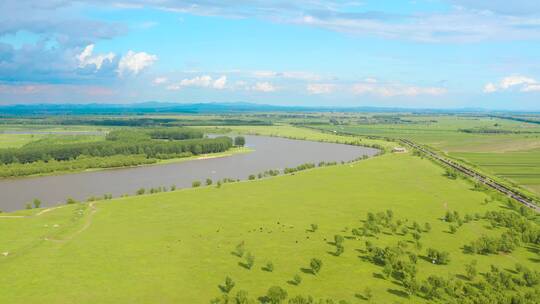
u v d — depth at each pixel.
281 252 152.12
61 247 153.12
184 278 129.62
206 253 150.25
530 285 127.31
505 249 153.50
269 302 113.38
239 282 127.56
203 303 114.69
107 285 123.75
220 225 182.88
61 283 124.25
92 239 162.38
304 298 111.06
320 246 158.50
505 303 111.75
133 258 144.25
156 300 115.75
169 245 157.50
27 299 114.62
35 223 181.50
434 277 124.12
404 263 133.75
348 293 121.25
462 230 178.00
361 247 157.62
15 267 134.62
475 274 130.62
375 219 186.00
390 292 122.38
